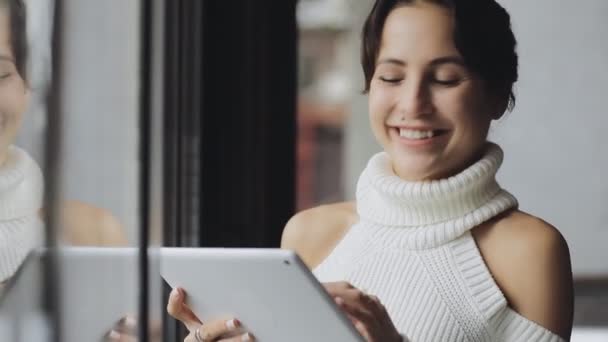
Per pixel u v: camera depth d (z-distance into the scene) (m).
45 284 1.20
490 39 1.60
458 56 1.58
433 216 1.61
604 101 3.78
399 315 1.59
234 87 2.63
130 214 1.30
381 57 1.63
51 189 1.22
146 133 1.34
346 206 1.83
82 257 1.23
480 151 1.63
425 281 1.58
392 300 1.60
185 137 2.45
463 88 1.59
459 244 1.59
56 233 1.21
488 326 1.54
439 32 1.58
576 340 3.44
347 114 5.33
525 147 3.81
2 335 1.18
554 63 3.78
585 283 3.75
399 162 1.63
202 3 2.53
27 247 1.20
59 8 1.23
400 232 1.63
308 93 5.37
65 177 1.23
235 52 2.63
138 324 1.28
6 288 1.19
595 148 3.79
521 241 1.56
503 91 1.64
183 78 2.43
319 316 1.39
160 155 1.40
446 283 1.57
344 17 5.21
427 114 1.59
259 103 2.67
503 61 1.62
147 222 1.32
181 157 2.40
